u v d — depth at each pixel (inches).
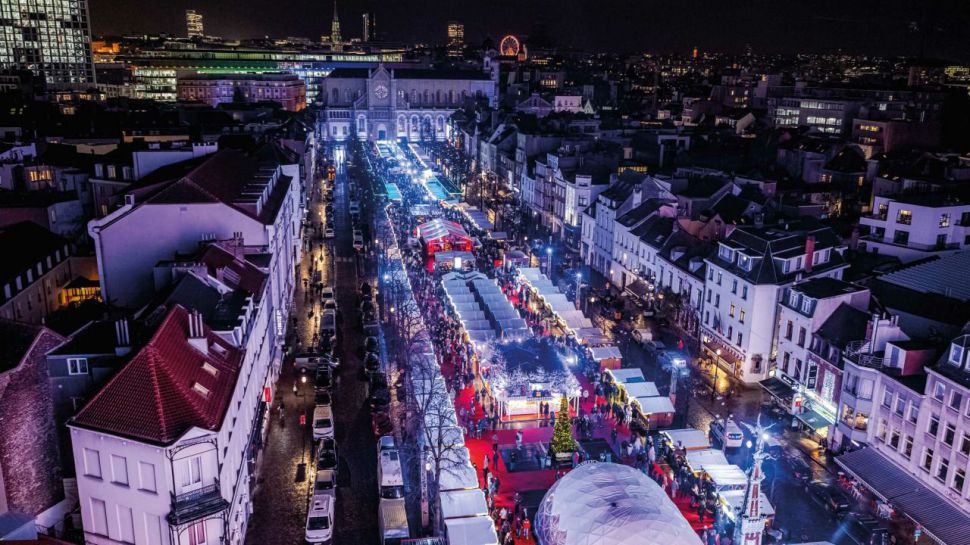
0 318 1993.1
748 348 3112.7
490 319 3629.4
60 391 2065.7
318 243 5462.6
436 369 2940.5
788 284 3036.4
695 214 4453.7
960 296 2770.7
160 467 1749.5
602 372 3127.5
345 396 3011.8
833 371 2672.2
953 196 3752.5
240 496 2114.9
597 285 4596.5
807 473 2468.0
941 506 2082.9
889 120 7022.6
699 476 2359.7
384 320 3848.4
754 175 5128.0
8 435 1905.8
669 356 3324.3
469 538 1989.4
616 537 1728.6
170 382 1857.8
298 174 5007.4
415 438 2603.3
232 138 5674.2
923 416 2190.0
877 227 3750.0
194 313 2110.0
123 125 6983.3
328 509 2139.5
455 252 4763.8
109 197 4313.5
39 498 2012.8
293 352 3442.4
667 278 3939.5
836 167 5703.7
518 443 2664.9
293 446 2628.0
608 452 2618.1
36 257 3444.9
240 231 3176.7
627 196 4611.2
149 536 1824.6
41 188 4594.0
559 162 5684.1
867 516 2204.7
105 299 3154.5
